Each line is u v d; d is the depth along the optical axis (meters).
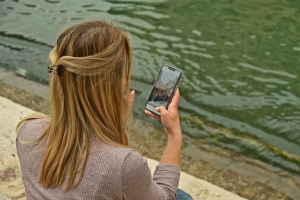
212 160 3.91
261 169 3.83
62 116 1.53
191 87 5.06
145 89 4.94
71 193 1.50
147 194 1.56
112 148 1.50
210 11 6.59
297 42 5.89
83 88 1.50
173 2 6.82
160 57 5.51
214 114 4.66
